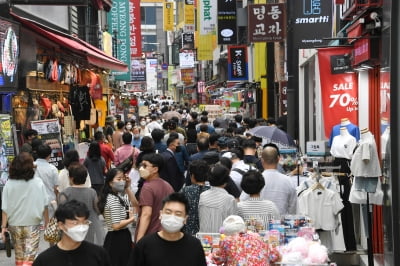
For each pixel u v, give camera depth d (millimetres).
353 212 14234
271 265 7969
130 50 49000
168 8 88500
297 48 18281
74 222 6242
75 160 13633
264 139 17328
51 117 22406
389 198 9883
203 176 9875
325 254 8328
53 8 26312
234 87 48562
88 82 26891
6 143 14641
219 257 7652
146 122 34531
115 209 10031
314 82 25203
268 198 10477
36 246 11422
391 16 9648
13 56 16375
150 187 9469
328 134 15172
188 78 90938
